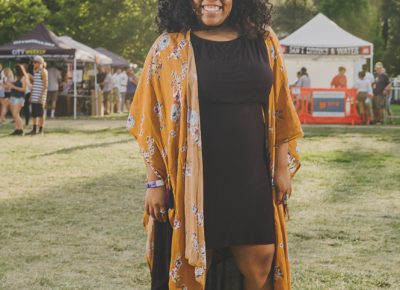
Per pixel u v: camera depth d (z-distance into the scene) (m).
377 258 6.25
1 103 25.58
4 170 11.91
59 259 6.17
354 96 25.08
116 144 16.70
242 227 3.50
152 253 3.71
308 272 5.78
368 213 8.27
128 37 43.56
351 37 27.09
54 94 29.97
